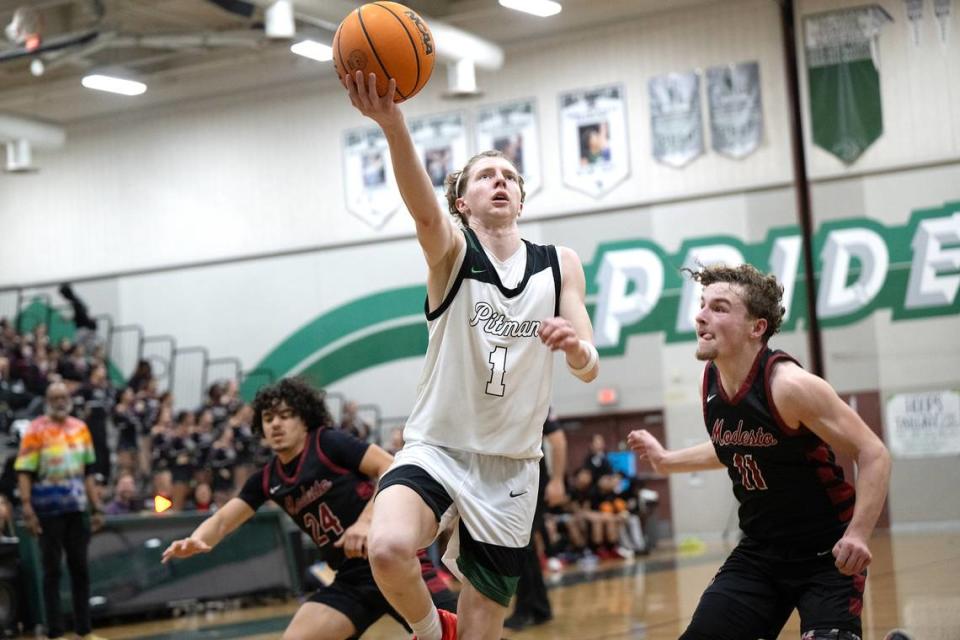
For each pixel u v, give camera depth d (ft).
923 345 56.34
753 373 11.27
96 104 70.79
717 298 11.30
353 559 14.66
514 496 11.03
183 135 71.20
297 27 57.62
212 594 36.06
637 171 61.46
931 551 39.40
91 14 54.03
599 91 62.13
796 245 58.54
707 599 11.56
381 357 66.39
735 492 11.83
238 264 69.51
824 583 11.13
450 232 10.66
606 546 52.60
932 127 56.18
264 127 69.31
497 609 11.09
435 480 10.61
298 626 14.28
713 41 60.08
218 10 59.41
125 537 34.42
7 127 65.10
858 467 10.75
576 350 9.90
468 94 57.52
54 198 73.72
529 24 62.49
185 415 53.72
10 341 58.39
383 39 9.57
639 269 61.31
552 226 63.00
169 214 71.20
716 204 59.93
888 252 57.00
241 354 69.10
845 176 57.57
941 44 56.08
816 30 57.82
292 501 15.08
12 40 51.21
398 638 25.21
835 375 57.72
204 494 44.55
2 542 31.78
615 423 61.72
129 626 33.22
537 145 63.36
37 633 31.71
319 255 67.92
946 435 55.88
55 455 28.91
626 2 60.29
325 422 15.39
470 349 10.82
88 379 56.85
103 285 72.28
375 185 66.90
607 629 24.12
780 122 58.95
